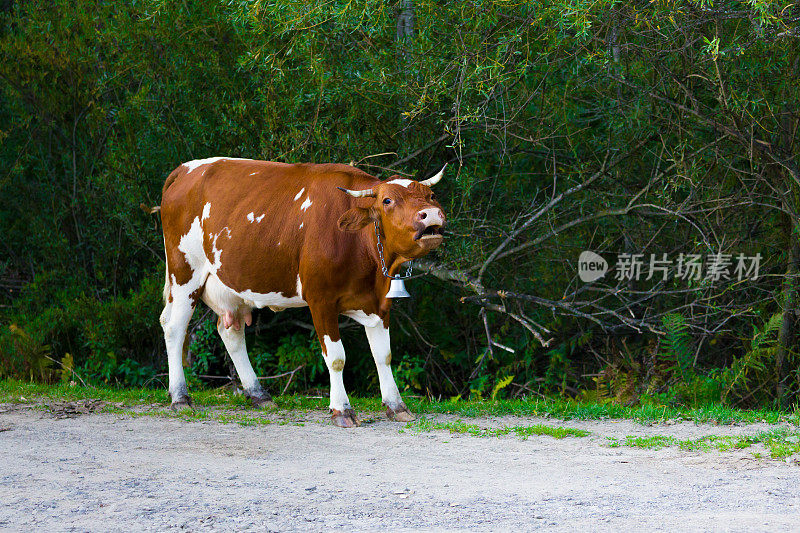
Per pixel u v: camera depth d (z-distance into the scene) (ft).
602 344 43.29
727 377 33.42
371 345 26.11
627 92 37.63
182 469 19.45
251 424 25.35
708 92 36.27
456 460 20.45
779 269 39.19
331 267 24.57
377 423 25.52
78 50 42.93
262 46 33.63
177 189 28.09
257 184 26.45
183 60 39.37
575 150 37.70
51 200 46.37
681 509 15.52
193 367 39.81
